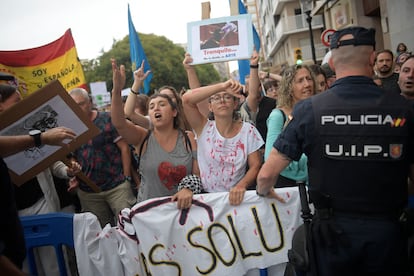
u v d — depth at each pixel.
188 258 2.52
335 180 1.78
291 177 2.73
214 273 2.52
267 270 2.56
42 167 2.68
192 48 3.29
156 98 2.82
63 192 3.45
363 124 1.73
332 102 1.81
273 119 2.77
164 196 2.79
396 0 10.12
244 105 4.55
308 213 2.00
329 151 1.78
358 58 1.83
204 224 2.50
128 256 2.50
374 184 1.73
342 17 17.88
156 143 2.85
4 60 5.57
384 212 1.75
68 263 2.76
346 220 1.78
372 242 1.72
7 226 1.42
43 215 2.45
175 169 2.75
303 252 1.97
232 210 2.51
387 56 5.14
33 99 2.56
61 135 2.29
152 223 2.49
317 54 34.62
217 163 2.65
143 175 2.87
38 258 2.67
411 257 1.88
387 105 1.73
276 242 2.52
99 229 2.47
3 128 2.52
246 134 2.68
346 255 1.76
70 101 2.66
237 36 3.24
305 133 1.85
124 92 9.73
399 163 1.72
